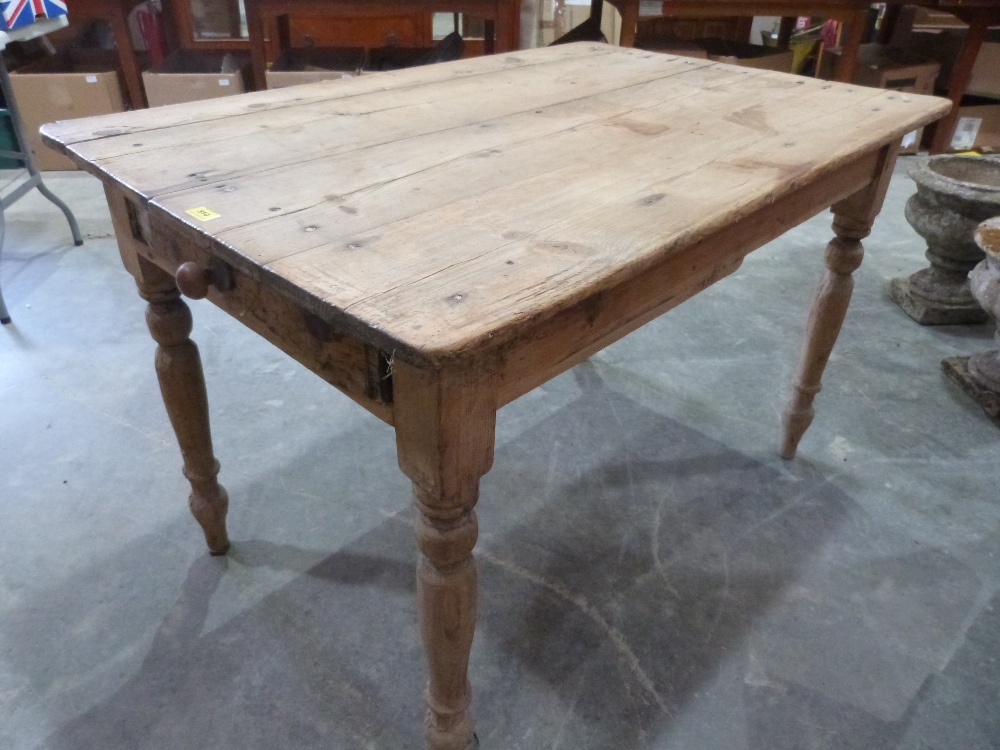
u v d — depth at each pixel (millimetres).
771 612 1364
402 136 1138
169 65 3244
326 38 3498
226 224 820
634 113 1282
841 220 1405
